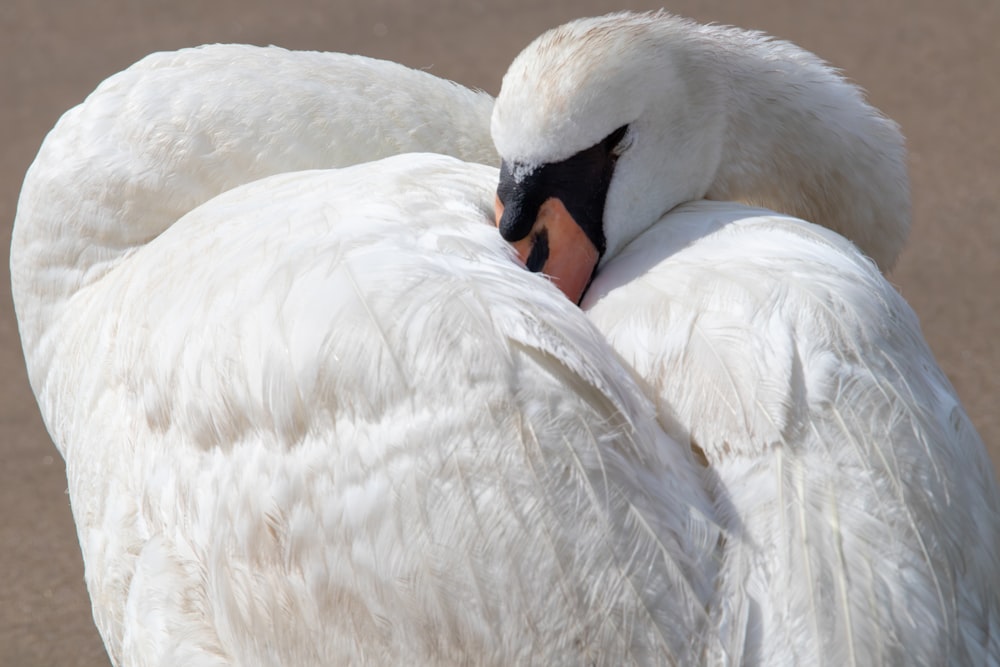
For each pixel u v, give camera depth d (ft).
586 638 12.68
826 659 12.38
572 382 13.32
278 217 16.07
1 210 41.55
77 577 28.02
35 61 50.70
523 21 52.21
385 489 13.35
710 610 12.80
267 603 14.58
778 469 12.98
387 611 13.42
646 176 17.48
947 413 14.25
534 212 16.85
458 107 21.42
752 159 18.31
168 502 16.01
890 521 12.84
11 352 35.99
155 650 16.02
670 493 13.14
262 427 14.53
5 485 30.76
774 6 53.72
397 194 15.83
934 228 39.24
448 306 13.65
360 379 13.69
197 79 20.67
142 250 18.78
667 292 14.34
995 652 13.30
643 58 17.21
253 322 14.83
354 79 20.94
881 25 51.98
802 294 13.87
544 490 12.81
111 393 17.93
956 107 45.88
